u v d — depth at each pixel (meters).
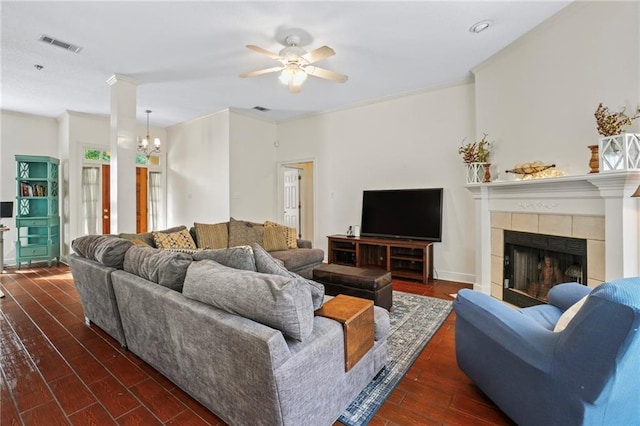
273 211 6.28
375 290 2.90
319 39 3.08
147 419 1.62
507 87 3.31
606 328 1.10
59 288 4.03
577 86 2.61
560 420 1.26
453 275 4.41
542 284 3.09
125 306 2.18
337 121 5.48
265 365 1.23
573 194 2.58
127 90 3.98
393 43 3.18
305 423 1.35
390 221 4.80
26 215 5.39
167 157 6.77
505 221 3.34
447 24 2.84
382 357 2.03
